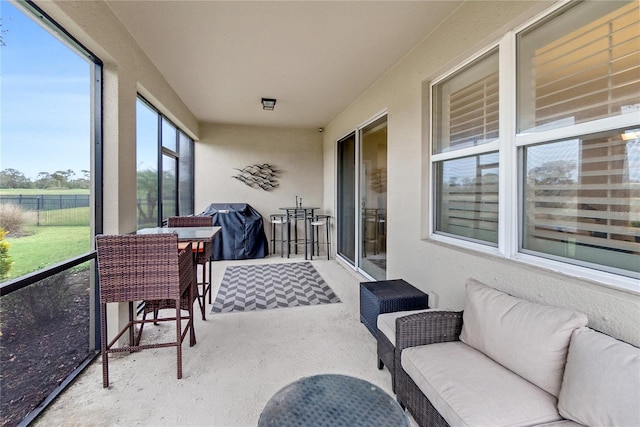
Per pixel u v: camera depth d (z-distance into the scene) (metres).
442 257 2.45
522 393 1.23
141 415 1.70
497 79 2.08
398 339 1.68
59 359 1.93
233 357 2.30
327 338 2.61
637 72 1.33
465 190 2.40
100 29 2.11
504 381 1.30
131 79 2.62
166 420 1.66
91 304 2.24
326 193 6.32
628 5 1.36
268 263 5.43
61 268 1.86
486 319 1.54
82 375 2.05
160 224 4.09
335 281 4.34
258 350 2.40
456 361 1.47
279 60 3.16
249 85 3.90
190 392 1.89
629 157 1.36
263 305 3.38
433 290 2.57
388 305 2.31
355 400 1.26
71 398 1.83
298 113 5.30
